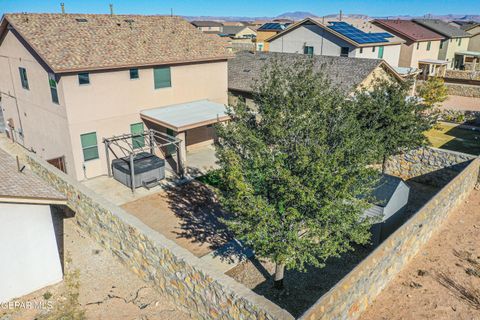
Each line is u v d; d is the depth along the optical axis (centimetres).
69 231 1488
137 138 2212
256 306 821
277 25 7162
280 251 1012
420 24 5316
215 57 2428
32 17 2092
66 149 2022
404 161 2003
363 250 1355
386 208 1319
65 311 1068
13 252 1094
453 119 3078
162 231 1523
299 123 1105
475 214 1528
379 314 992
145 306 1088
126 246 1232
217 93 2573
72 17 2228
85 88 1931
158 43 2312
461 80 4569
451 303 1025
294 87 1270
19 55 2177
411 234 1170
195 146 2516
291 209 959
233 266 1291
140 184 1925
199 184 1972
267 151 1068
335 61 2717
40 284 1164
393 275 1123
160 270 1104
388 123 1686
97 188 1939
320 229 1005
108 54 2023
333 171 1001
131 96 2128
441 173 1886
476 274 1141
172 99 2331
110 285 1182
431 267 1184
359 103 1638
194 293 997
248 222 1028
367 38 3603
